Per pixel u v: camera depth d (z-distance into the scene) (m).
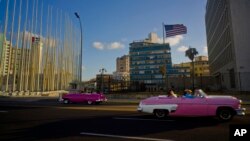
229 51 44.56
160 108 11.01
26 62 50.25
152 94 28.91
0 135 7.46
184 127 8.72
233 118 10.90
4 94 40.41
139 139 6.81
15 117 11.63
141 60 130.25
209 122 9.86
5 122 10.08
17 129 8.45
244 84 38.09
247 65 38.84
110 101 24.22
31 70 52.06
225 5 45.84
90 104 20.89
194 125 9.13
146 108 11.33
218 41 57.03
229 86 44.94
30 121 10.34
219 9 52.88
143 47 131.12
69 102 22.52
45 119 10.91
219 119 10.27
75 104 20.83
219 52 56.34
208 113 10.31
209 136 7.20
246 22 40.56
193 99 10.63
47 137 7.16
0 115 12.45
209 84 48.72
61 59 62.28
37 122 10.05
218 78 53.53
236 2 41.81
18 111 14.43
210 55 75.88
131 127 8.76
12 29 47.53
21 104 20.42
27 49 51.03
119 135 7.36
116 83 35.16
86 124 9.47
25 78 49.47
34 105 19.31
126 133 7.67
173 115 10.78
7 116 12.03
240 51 39.75
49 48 58.72
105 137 7.09
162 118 11.03
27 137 7.17
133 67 132.12
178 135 7.35
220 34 53.50
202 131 7.96
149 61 127.94
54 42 60.78
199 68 122.12
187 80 49.31
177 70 121.19
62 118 11.22
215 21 59.94
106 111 14.12
